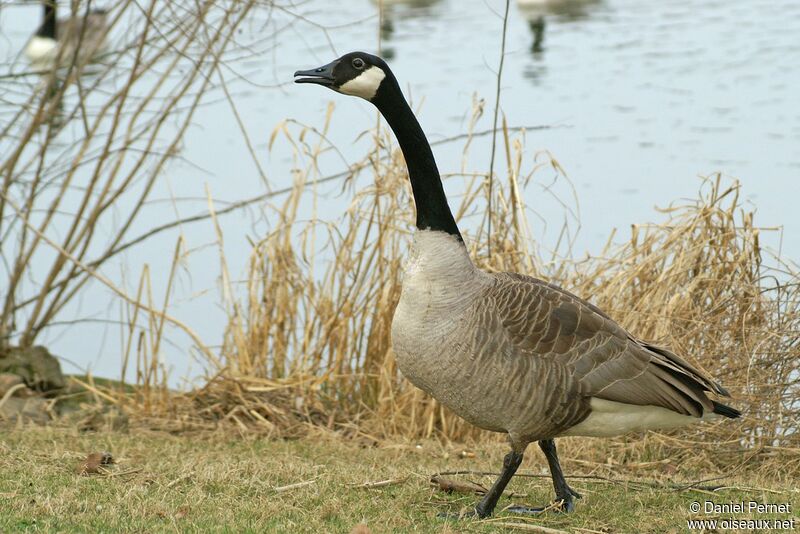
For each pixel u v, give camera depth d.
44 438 10.29
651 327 11.13
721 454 10.51
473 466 10.09
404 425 11.70
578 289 11.62
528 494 8.75
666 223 11.65
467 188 12.27
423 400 11.84
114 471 8.76
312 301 12.23
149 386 11.88
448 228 7.89
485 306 7.65
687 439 10.67
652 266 11.45
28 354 12.69
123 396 12.19
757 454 10.38
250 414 11.73
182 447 10.41
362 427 11.70
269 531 7.23
